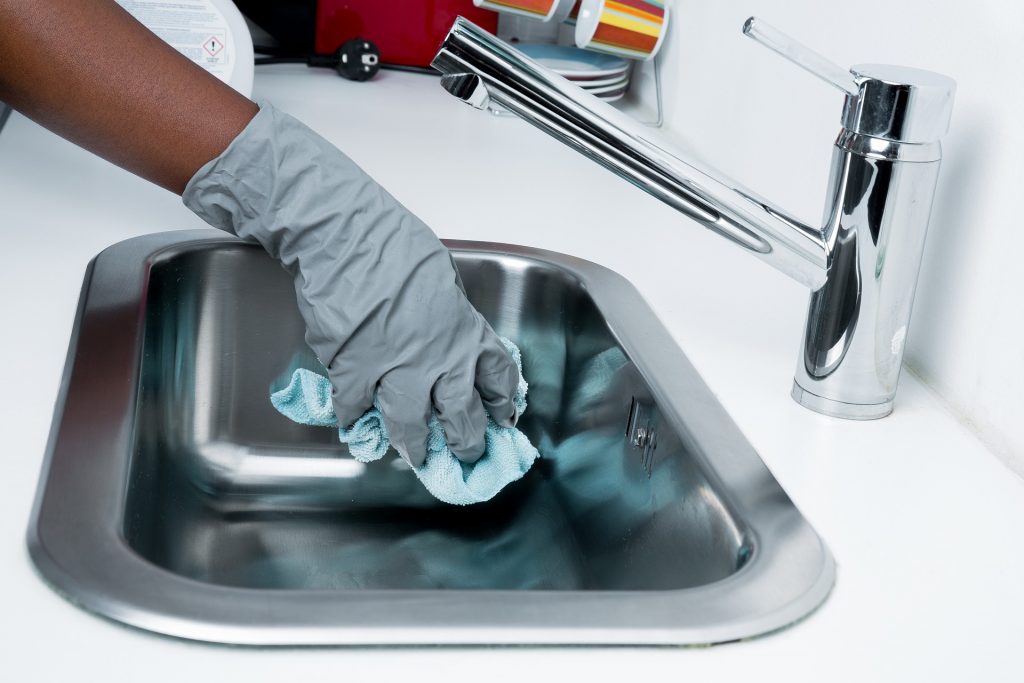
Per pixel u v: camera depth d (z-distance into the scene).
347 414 0.72
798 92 0.92
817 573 0.49
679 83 1.24
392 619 0.42
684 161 0.62
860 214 0.60
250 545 0.79
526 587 0.75
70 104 0.68
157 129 0.69
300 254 0.71
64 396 0.59
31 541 0.45
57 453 0.53
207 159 0.70
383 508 0.83
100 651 0.40
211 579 0.73
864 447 0.63
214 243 0.84
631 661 0.42
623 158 0.62
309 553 0.78
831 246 0.62
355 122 1.23
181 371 0.84
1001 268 0.64
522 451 0.75
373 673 0.40
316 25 1.47
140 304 0.71
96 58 0.67
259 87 1.33
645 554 0.66
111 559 0.44
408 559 0.78
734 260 0.92
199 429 0.86
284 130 0.71
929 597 0.49
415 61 1.50
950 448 0.64
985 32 0.66
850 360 0.64
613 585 0.69
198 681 0.39
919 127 0.57
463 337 0.71
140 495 0.66
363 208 0.70
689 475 0.60
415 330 0.69
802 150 0.92
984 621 0.47
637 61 1.39
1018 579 0.51
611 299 0.81
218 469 0.85
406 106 1.33
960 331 0.69
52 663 0.39
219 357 0.86
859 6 0.82
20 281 0.74
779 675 0.42
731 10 1.07
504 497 0.85
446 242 0.89
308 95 1.33
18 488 0.50
